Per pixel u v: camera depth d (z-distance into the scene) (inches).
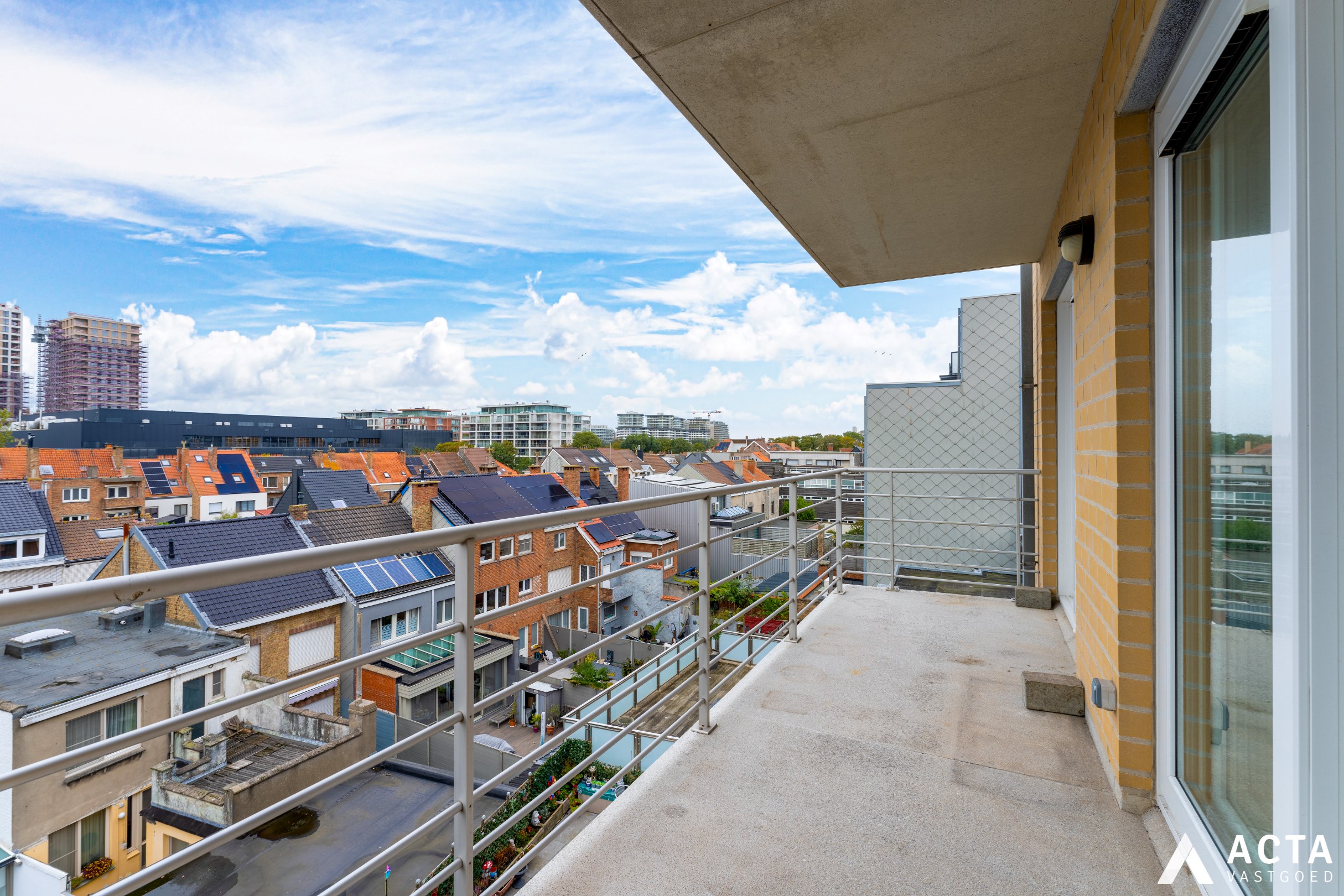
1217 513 61.2
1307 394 41.4
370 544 45.4
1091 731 99.2
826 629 155.3
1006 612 169.5
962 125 108.0
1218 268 60.0
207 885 240.1
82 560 1082.1
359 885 234.2
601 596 831.1
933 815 78.4
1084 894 64.6
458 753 55.7
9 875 251.3
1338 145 39.6
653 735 91.9
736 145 115.0
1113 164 76.8
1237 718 57.1
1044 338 176.1
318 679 41.1
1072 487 166.2
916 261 178.7
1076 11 79.4
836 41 86.7
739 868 68.6
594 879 66.7
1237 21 50.2
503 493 804.0
